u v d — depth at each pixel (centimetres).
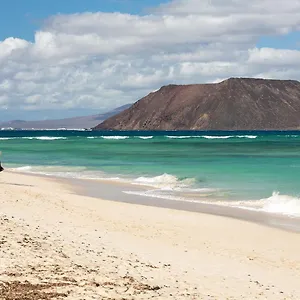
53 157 6544
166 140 13862
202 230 2056
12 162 5759
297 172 4356
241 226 2145
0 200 2377
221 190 3281
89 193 3170
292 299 1162
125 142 12094
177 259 1509
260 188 3344
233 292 1176
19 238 1493
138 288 1112
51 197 2730
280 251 1747
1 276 1101
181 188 3406
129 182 3762
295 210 2555
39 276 1129
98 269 1255
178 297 1074
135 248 1614
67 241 1567
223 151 7956
